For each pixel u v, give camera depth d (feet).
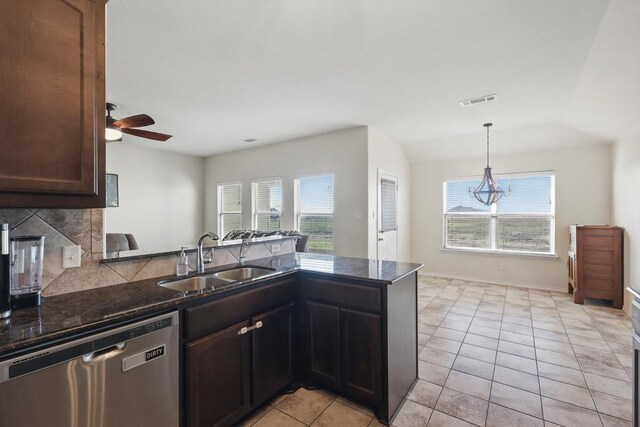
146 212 20.22
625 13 6.20
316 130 15.94
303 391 7.20
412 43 7.59
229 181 21.97
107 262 5.67
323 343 6.98
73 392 3.63
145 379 4.33
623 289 12.80
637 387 4.71
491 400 6.84
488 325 11.18
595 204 15.07
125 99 11.50
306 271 7.23
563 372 7.97
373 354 6.24
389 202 17.24
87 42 4.31
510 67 8.86
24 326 3.67
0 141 3.58
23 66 3.74
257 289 6.23
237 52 8.06
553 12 6.38
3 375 3.12
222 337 5.47
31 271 4.46
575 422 6.11
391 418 6.18
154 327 4.44
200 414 5.08
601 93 10.00
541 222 16.47
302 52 8.05
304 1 6.06
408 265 7.75
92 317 3.98
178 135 16.97
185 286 6.66
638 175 11.41
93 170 4.38
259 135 17.04
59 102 4.04
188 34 7.23
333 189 16.26
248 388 6.03
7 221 4.56
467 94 10.94
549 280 16.08
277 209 19.25
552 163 16.03
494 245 17.67
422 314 12.35
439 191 19.26
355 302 6.47
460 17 6.56
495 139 16.30
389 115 13.34
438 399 6.89
